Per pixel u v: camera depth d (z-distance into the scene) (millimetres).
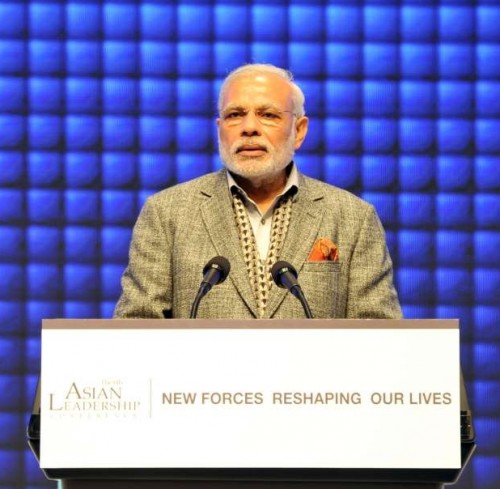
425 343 5871
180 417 5805
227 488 5879
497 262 15453
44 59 15430
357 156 15430
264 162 8500
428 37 15430
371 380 5848
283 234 8672
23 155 15414
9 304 15430
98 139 15453
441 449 5820
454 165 15453
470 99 15445
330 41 15414
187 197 8844
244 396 5820
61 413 5816
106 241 15453
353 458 5805
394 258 15453
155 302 8430
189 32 15445
